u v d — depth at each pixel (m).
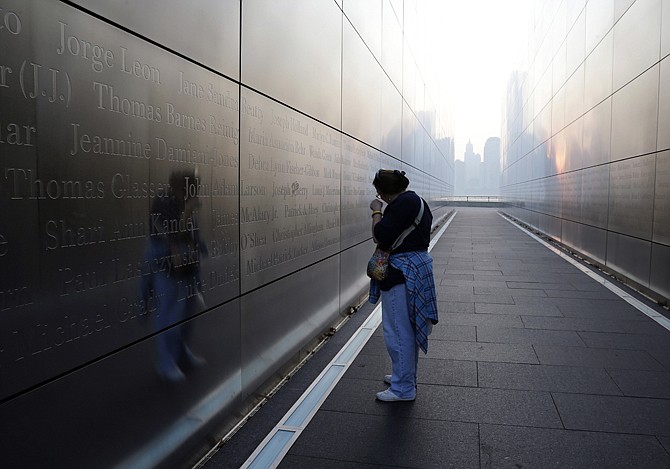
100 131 2.35
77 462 2.28
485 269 11.16
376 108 8.66
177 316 3.01
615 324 6.62
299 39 4.99
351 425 3.82
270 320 4.43
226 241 3.59
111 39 2.42
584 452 3.44
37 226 2.04
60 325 2.16
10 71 1.91
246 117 3.86
